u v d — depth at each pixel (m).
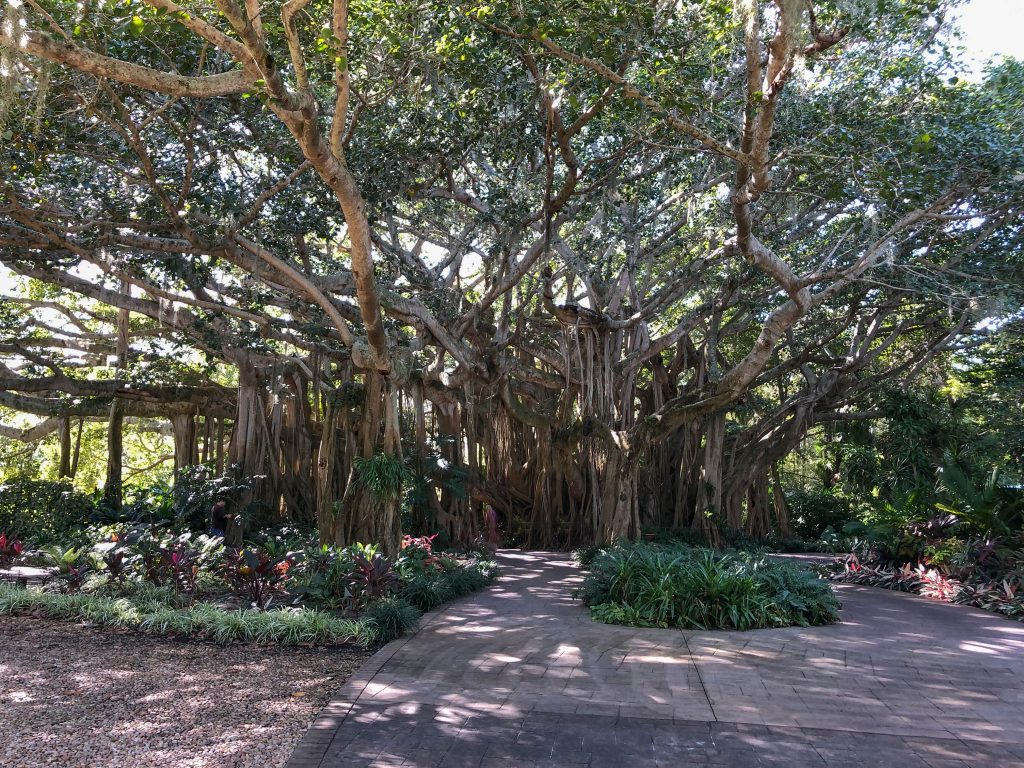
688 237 16.97
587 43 8.68
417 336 14.77
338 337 15.27
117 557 9.55
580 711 5.47
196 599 9.34
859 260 13.65
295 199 12.05
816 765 4.56
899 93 12.04
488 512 19.06
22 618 8.27
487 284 16.59
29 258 12.59
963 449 20.25
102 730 4.86
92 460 26.38
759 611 8.59
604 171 13.45
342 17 7.25
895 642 7.92
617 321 16.80
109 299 15.15
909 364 20.22
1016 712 5.62
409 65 11.25
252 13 6.43
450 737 4.91
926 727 5.26
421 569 11.20
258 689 5.85
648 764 4.53
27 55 6.38
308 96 7.02
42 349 18.80
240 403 16.69
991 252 14.73
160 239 11.32
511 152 13.17
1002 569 11.37
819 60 11.76
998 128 11.74
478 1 9.03
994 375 21.61
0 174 9.48
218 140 11.42
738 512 20.66
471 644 7.48
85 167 11.05
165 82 6.42
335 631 7.52
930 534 12.93
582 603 10.02
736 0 8.66
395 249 15.86
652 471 20.05
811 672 6.62
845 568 13.84
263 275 12.12
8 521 14.50
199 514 15.69
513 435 19.95
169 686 5.86
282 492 17.30
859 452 23.53
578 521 18.78
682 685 6.14
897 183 10.77
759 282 17.52
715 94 13.16
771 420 21.25
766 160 9.33
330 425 13.23
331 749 4.67
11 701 5.36
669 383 19.98
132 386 17.36
